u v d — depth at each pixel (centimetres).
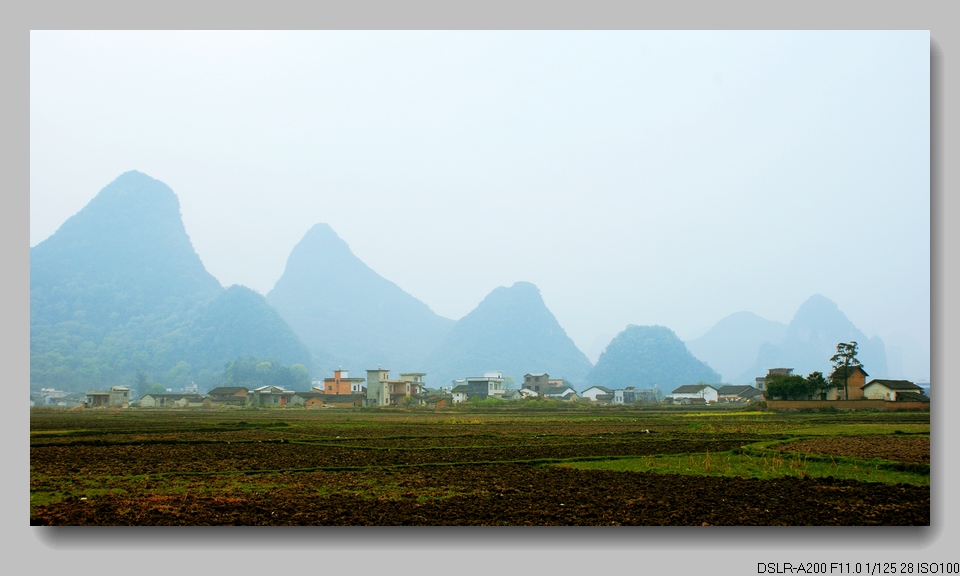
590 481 3234
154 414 11712
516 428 6894
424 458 4112
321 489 3030
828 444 4578
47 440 5284
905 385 10650
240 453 4431
